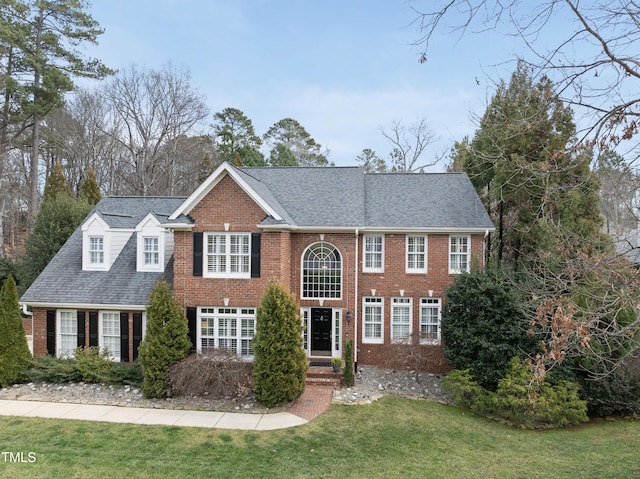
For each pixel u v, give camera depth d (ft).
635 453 42.86
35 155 118.62
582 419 50.39
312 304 68.28
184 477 34.14
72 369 57.98
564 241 33.19
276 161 174.50
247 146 160.15
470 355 56.75
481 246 67.97
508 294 53.98
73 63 114.01
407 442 43.34
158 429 43.96
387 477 35.76
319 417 48.62
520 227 70.18
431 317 69.00
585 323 25.11
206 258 60.18
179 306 56.18
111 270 66.39
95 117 149.28
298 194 73.97
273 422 46.65
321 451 40.27
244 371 53.06
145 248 66.33
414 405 54.60
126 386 57.11
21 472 33.81
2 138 118.83
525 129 31.22
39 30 109.60
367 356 69.46
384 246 69.41
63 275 65.92
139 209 75.36
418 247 69.51
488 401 52.19
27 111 109.40
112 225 68.23
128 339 61.82
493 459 40.55
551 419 49.73
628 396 54.44
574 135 28.73
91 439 41.06
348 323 67.87
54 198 109.29
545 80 34.96
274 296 51.57
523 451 42.88
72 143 151.33
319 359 66.64
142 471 34.86
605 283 27.07
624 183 30.48
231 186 59.93
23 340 59.31
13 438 40.91
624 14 23.68
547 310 26.96
